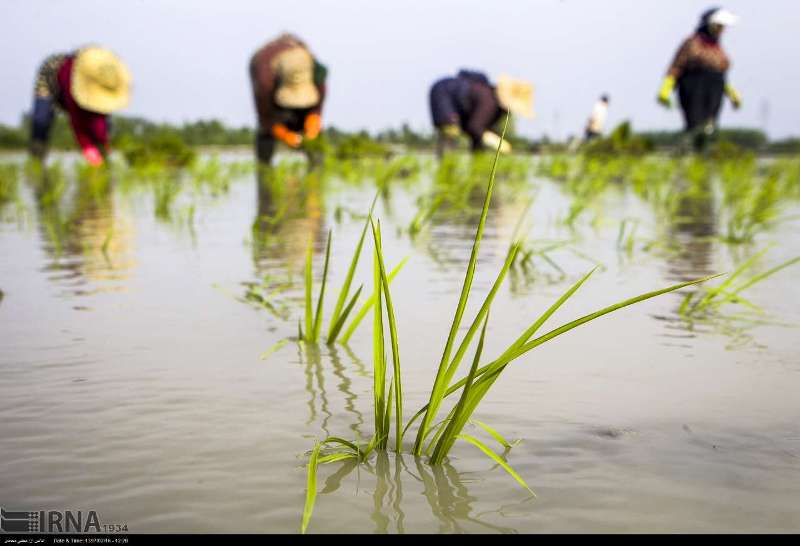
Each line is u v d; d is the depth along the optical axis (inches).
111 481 52.4
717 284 122.5
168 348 86.3
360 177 425.7
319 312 89.0
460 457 56.7
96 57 447.5
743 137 906.1
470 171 390.3
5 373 76.7
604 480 52.5
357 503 49.2
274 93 411.8
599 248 164.2
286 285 122.4
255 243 171.2
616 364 79.7
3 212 252.1
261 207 263.7
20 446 58.4
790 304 108.1
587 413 65.5
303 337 91.4
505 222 216.1
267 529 45.8
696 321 98.7
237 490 51.0
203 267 139.9
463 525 46.3
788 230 198.1
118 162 622.5
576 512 48.0
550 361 81.1
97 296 114.8
